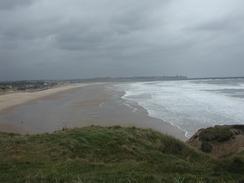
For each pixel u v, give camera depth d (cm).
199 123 2598
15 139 1225
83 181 745
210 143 1411
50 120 2944
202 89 8031
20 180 767
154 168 905
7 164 937
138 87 10106
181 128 2380
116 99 5081
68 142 1159
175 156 1181
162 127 2425
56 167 905
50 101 5116
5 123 2819
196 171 877
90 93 6962
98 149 1139
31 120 2983
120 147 1163
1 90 9112
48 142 1175
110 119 2878
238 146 1319
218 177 800
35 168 898
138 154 1136
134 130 1364
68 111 3600
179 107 3769
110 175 807
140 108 3706
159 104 4144
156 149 1226
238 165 871
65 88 10019
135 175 805
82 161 978
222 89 7819
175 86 10588
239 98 4938
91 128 1373
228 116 2973
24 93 7625
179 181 758
